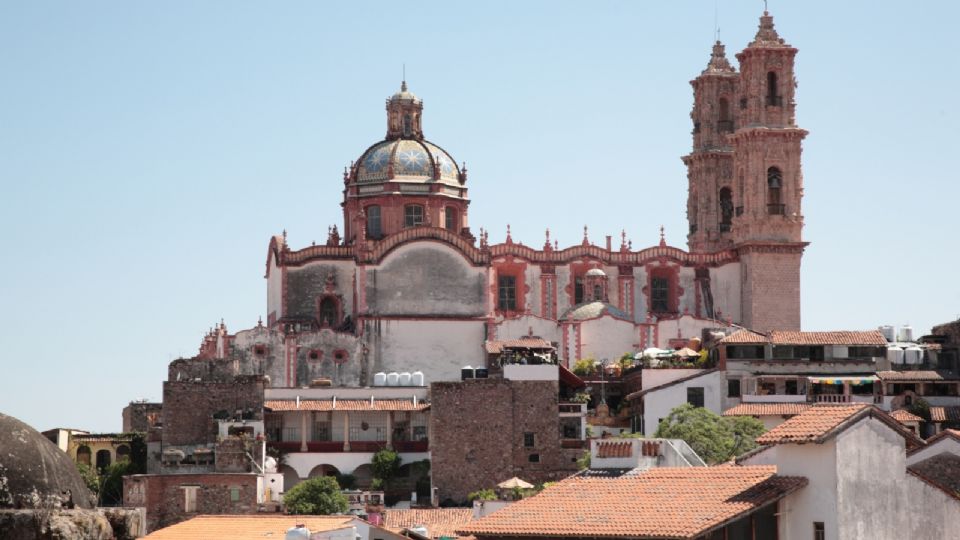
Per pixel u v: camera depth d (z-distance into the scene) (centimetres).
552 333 19712
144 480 12562
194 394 15588
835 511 6669
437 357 19162
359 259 19300
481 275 19450
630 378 17938
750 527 6650
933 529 7025
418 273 19350
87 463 16250
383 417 16375
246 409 15688
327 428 16262
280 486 14475
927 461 8756
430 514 11950
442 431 15725
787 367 17238
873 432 6900
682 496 6900
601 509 6912
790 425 6950
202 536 8100
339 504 13838
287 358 18800
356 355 18938
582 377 18512
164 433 15488
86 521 2938
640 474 7381
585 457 14825
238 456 14725
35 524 2884
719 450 14262
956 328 17812
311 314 19875
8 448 2933
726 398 17000
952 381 17038
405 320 19138
